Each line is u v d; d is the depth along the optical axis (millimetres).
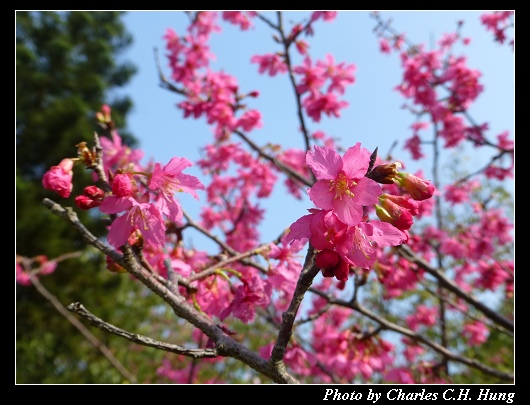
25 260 6516
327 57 4809
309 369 5488
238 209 6398
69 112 16359
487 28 5695
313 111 4578
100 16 19891
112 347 12062
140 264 1996
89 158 1940
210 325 1794
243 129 4895
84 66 18922
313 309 6426
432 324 6762
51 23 18469
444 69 6027
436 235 6160
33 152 16328
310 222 1582
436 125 6211
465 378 7066
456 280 6332
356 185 1569
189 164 1995
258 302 2473
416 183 1708
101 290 14438
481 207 6234
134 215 1939
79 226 1878
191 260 3045
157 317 12039
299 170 6320
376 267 4180
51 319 14125
